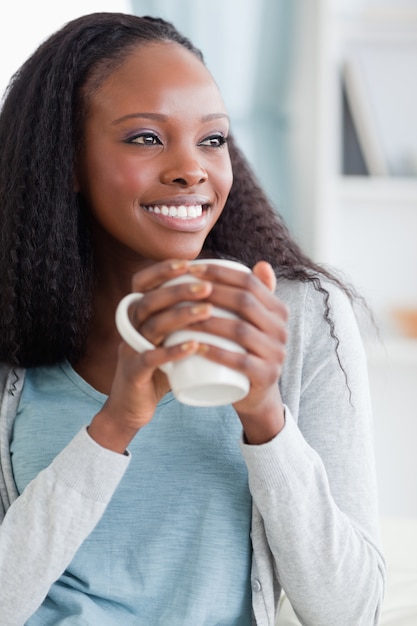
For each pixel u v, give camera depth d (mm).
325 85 3438
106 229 1412
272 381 1045
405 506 3740
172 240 1360
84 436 1179
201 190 1350
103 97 1381
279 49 3555
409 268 3705
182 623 1309
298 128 3609
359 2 3637
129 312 1059
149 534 1337
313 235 3568
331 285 1485
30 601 1232
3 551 1219
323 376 1395
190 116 1348
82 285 1460
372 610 1276
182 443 1359
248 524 1342
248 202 1635
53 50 1459
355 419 1368
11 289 1463
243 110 3619
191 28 3537
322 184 3486
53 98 1437
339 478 1327
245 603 1339
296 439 1190
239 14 3535
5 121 1523
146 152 1352
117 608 1339
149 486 1347
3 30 3436
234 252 1622
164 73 1360
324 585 1237
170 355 988
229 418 1369
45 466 1389
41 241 1455
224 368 996
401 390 3689
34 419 1419
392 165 3623
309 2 3521
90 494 1188
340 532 1235
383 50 3596
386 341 3588
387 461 3725
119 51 1396
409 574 1656
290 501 1199
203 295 994
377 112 3615
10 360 1470
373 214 3705
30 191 1466
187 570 1326
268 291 1038
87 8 3469
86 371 1460
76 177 1449
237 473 1352
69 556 1221
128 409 1120
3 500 1423
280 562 1256
